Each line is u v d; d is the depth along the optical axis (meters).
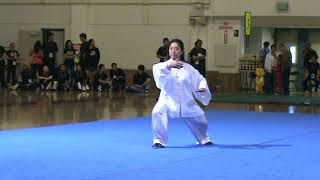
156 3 26.48
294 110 17.03
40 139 10.02
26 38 28.05
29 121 13.02
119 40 27.05
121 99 20.25
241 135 10.98
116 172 6.85
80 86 24.84
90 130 11.45
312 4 24.72
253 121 13.74
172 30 26.36
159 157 8.07
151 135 10.70
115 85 24.97
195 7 25.88
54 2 27.59
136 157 8.05
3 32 28.39
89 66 24.86
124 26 26.94
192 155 8.28
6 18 28.27
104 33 27.17
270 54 24.39
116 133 10.99
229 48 25.55
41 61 25.20
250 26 24.33
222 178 6.51
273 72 24.28
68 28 27.48
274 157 8.16
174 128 12.09
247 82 25.77
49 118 13.72
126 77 26.92
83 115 14.56
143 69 24.44
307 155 8.38
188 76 9.29
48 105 17.23
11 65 25.77
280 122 13.52
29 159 7.83
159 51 21.28
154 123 9.16
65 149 8.81
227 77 25.70
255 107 18.08
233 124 13.05
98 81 24.86
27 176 6.60
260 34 27.20
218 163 7.57
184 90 9.27
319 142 9.95
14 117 13.83
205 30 25.97
